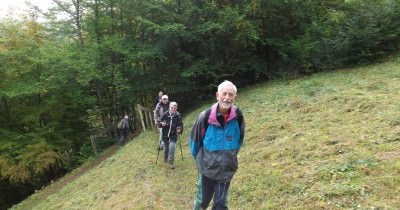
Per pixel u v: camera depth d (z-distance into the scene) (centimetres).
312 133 802
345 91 1048
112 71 1922
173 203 715
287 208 530
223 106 434
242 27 1667
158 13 1853
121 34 2078
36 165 1806
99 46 1873
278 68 1817
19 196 2175
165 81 1859
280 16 1803
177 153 1127
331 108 941
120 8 1966
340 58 1505
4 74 1936
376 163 560
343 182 535
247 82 1905
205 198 477
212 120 445
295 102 1098
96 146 1991
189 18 1802
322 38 1554
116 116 2248
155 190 782
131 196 805
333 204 491
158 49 1773
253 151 830
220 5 1820
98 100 2194
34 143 1878
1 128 1934
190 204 704
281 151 762
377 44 1424
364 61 1452
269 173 679
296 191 569
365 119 786
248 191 639
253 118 1113
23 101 2041
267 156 770
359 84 1088
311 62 1588
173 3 1841
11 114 2011
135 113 2191
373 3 1455
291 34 1862
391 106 809
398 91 911
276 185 617
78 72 1845
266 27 1850
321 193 524
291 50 1702
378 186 498
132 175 960
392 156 568
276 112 1090
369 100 892
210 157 448
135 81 1923
